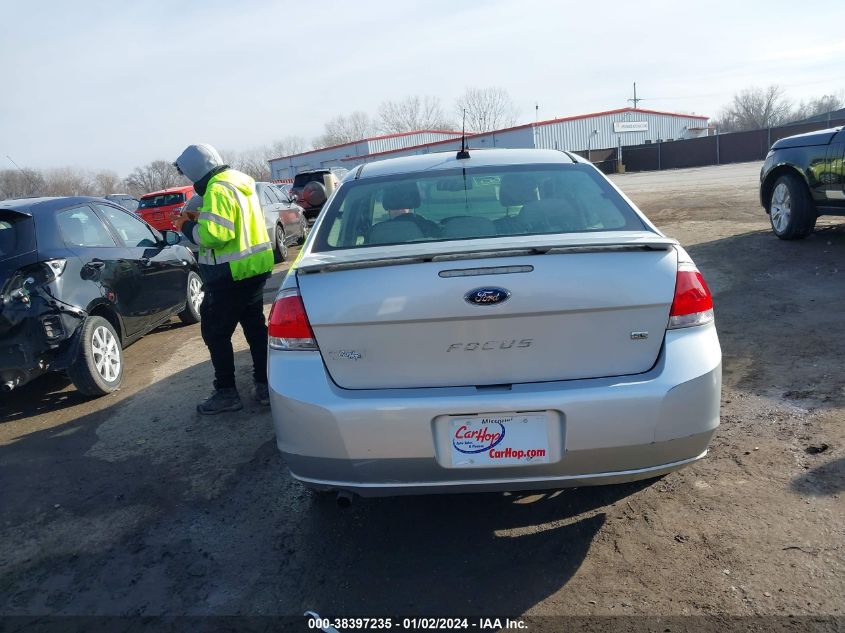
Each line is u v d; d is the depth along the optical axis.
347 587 2.59
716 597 2.34
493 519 2.97
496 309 2.30
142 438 4.17
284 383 2.45
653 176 29.92
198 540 2.99
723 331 5.12
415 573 2.64
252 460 3.72
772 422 3.57
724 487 3.02
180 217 4.51
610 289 2.33
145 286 5.95
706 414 2.40
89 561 2.90
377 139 55.91
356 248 2.87
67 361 4.71
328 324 2.40
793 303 5.59
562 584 2.50
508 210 3.03
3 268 4.45
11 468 3.92
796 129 38.09
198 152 4.11
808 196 7.50
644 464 2.39
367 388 2.42
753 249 7.68
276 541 2.94
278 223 11.35
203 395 4.84
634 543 2.70
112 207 6.05
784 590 2.34
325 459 2.42
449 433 2.35
